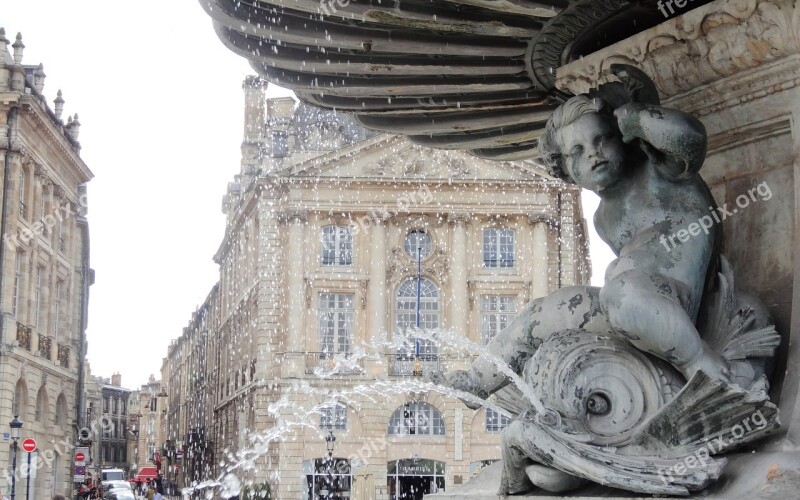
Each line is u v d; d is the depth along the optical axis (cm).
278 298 4103
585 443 257
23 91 3216
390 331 4106
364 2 330
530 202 4194
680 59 304
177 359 8319
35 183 3394
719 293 276
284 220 4150
